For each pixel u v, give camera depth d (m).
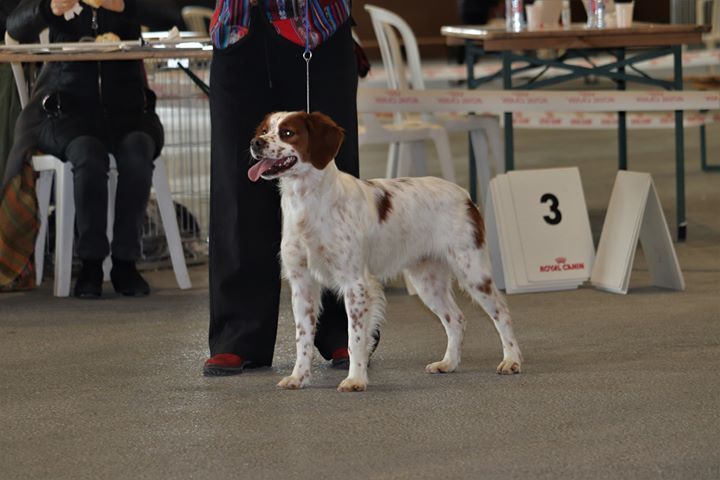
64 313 8.86
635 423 5.74
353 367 6.50
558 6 11.37
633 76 10.66
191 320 8.55
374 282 6.50
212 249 6.97
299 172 6.21
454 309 6.92
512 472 5.07
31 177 9.59
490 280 6.77
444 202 6.70
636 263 10.31
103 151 9.32
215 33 6.64
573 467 5.12
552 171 9.52
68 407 6.31
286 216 6.45
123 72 9.62
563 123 13.31
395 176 12.46
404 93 10.41
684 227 11.02
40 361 7.38
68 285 9.52
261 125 6.23
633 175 9.23
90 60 9.18
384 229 6.51
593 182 14.56
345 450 5.43
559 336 7.72
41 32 9.55
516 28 11.27
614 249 9.17
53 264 10.48
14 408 6.31
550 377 6.67
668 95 10.55
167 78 11.34
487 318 8.34
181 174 11.59
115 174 9.96
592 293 9.11
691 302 8.65
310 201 6.30
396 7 29.80
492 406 6.11
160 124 9.80
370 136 10.77
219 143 6.79
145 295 9.50
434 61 28.77
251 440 5.63
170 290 9.73
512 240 9.28
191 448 5.54
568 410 5.99
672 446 5.38
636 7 30.22
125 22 9.68
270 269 6.94
